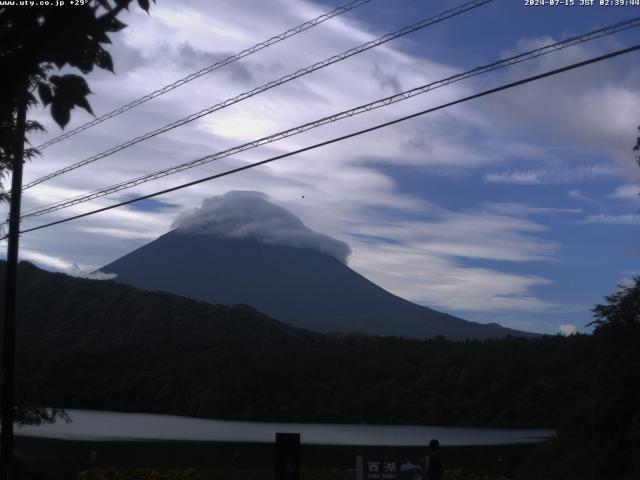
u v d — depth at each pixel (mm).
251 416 94312
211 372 106250
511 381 97562
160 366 109250
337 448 58344
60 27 5629
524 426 89500
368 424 98500
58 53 5680
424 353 113562
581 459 32906
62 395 102750
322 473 26609
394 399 102688
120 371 110375
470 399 100812
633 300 32469
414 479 17359
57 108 5637
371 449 57531
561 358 98250
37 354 112188
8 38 5613
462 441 70375
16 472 21359
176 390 102812
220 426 84750
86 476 23156
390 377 109062
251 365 105188
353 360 110750
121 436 66625
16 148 10703
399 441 69062
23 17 5602
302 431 82000
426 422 95625
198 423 88062
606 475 31516
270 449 55438
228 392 99062
